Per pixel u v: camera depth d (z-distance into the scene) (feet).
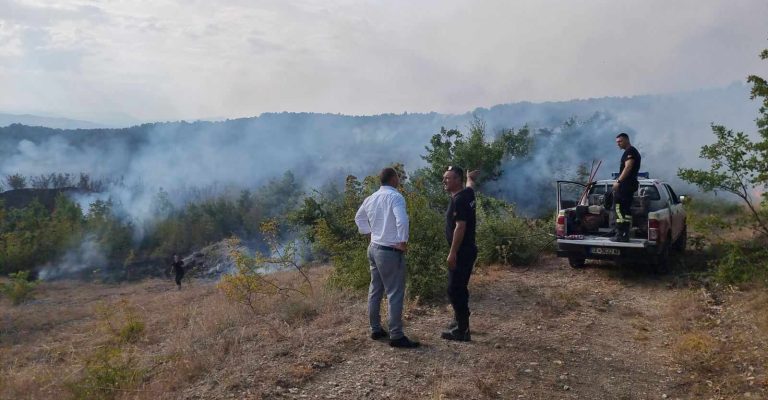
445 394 14.89
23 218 106.01
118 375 16.49
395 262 18.38
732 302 23.38
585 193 34.30
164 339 26.09
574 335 20.57
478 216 37.70
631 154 29.76
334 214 39.93
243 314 25.05
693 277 28.94
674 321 22.07
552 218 42.83
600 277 31.17
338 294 26.48
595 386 15.98
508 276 31.55
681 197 33.22
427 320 22.26
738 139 26.30
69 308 49.80
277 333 20.58
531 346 19.10
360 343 19.10
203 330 23.12
